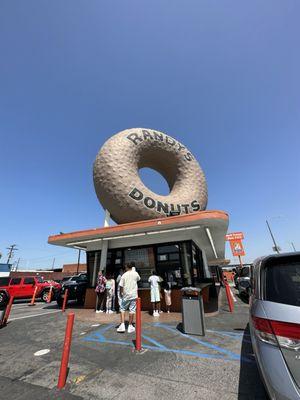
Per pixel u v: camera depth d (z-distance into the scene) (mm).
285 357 1995
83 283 12938
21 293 15086
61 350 4746
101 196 9672
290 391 1865
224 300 12414
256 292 2652
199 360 3916
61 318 8258
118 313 8633
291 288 2340
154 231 9008
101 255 10133
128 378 3365
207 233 10078
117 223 10234
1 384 3342
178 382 3191
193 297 5684
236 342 4809
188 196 10250
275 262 2707
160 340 5102
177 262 9055
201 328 5395
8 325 7492
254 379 3174
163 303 8820
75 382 3311
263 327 2213
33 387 3219
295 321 2041
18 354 4625
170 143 11078
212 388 3002
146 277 9375
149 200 9359
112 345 4875
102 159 9781
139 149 10320
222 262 24875
